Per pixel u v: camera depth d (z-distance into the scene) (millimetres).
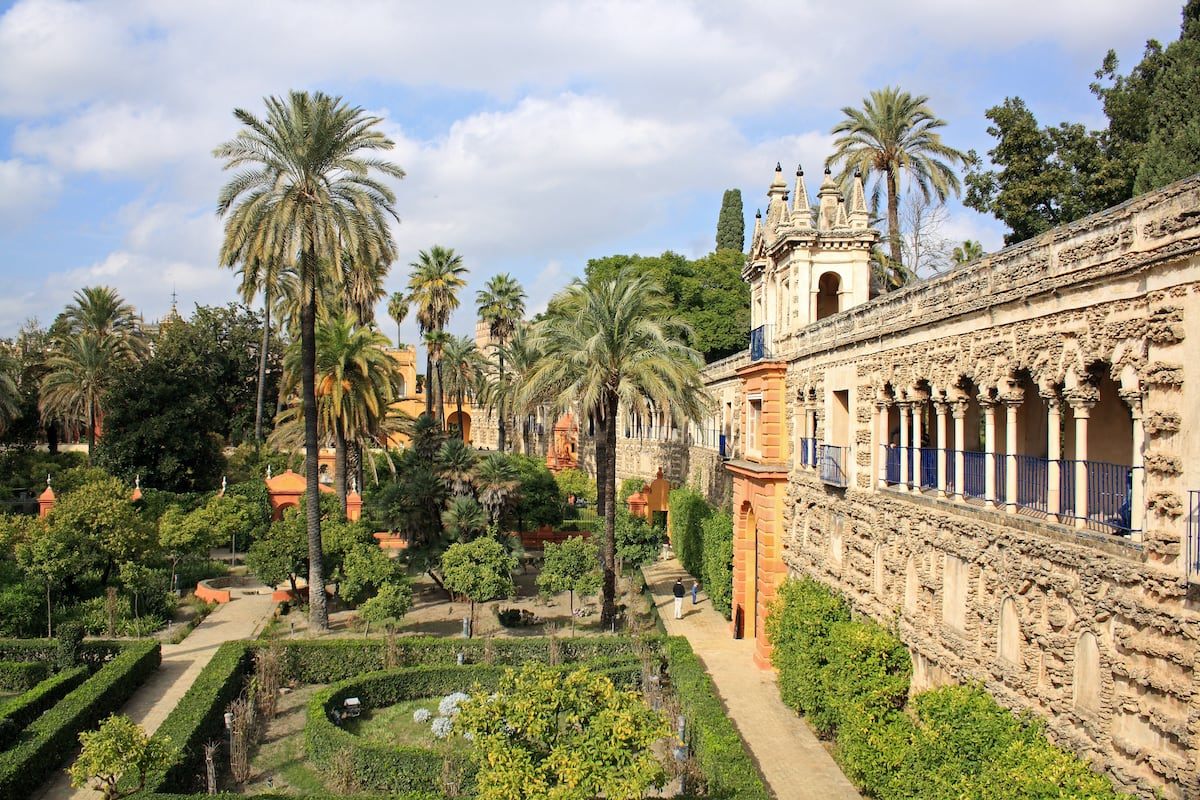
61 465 70062
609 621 36344
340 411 46625
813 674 24781
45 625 34594
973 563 17797
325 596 36156
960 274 18656
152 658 30391
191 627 36719
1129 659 12805
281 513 56031
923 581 20359
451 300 71125
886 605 22734
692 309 68688
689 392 38031
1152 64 36688
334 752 22547
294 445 53219
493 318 74750
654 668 29406
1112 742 13086
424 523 42656
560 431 86938
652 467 68562
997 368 16859
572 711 16531
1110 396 18281
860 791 21156
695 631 37438
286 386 51562
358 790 21641
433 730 24953
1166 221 12062
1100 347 13531
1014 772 13891
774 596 32281
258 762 23375
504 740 15789
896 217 43688
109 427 60938
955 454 19000
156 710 26875
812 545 29453
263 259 33688
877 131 42688
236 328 80250
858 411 24984
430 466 44344
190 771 21891
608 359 35438
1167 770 11773
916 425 21328
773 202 36219
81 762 18500
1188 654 11469
